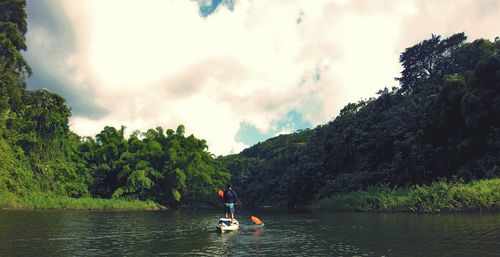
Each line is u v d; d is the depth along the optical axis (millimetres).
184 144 61281
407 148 49125
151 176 54875
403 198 34281
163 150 58000
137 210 45844
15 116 45750
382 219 24906
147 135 59656
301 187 72750
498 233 15180
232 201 21391
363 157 62062
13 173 41625
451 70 67000
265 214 38750
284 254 12156
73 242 14938
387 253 11867
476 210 26875
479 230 16188
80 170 50250
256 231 19453
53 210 37969
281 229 20453
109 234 17891
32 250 12898
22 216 28125
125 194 52344
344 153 67062
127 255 12070
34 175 44250
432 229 17312
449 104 44344
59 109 50938
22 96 51531
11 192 40094
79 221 25109
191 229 20594
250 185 105125
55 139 47594
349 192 52094
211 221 27031
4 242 14773
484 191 27062
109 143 54531
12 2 60375
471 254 11117
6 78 49469
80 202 42688
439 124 45250
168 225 23344
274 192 92562
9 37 56844
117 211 41719
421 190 32344
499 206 26359
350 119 74812
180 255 12055
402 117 55500
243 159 131250
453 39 71875
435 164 44125
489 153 37594
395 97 70188
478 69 42156
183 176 54000
